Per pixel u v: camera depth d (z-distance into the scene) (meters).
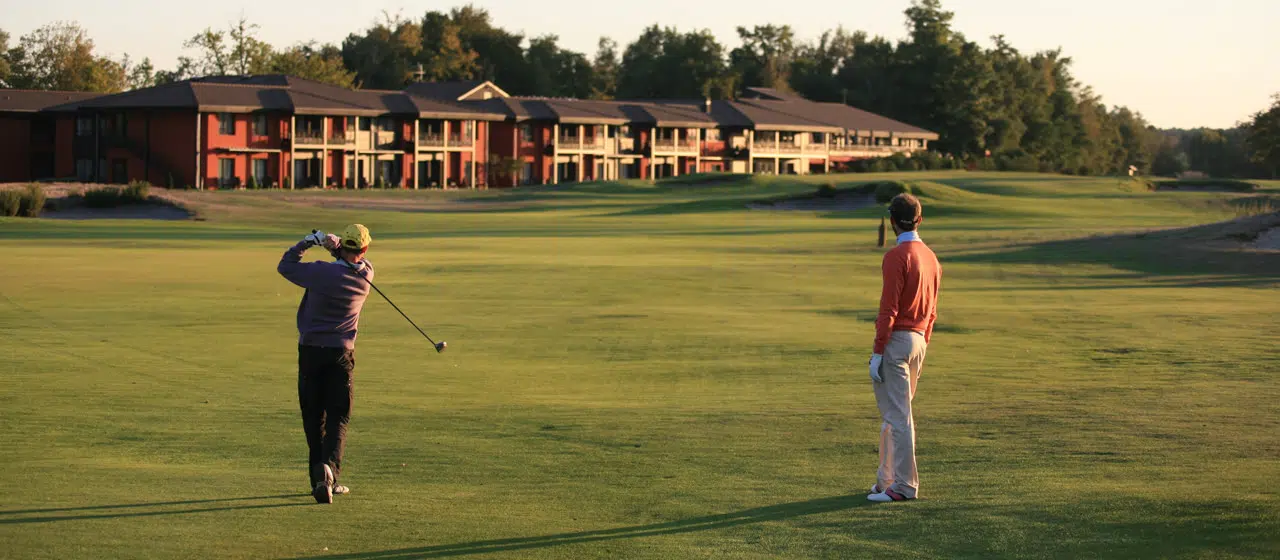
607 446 8.86
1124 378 12.34
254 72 143.00
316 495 7.01
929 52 158.62
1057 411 10.25
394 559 5.91
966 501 7.07
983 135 156.12
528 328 16.98
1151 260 30.70
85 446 8.69
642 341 15.64
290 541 6.21
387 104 100.38
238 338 15.52
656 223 58.25
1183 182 101.00
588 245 38.25
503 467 8.12
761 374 12.84
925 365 13.39
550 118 112.75
